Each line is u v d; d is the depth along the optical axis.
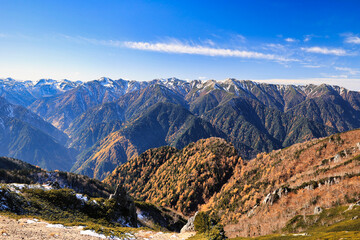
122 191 105.56
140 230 74.62
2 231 32.31
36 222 44.19
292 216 140.50
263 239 83.75
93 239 39.31
